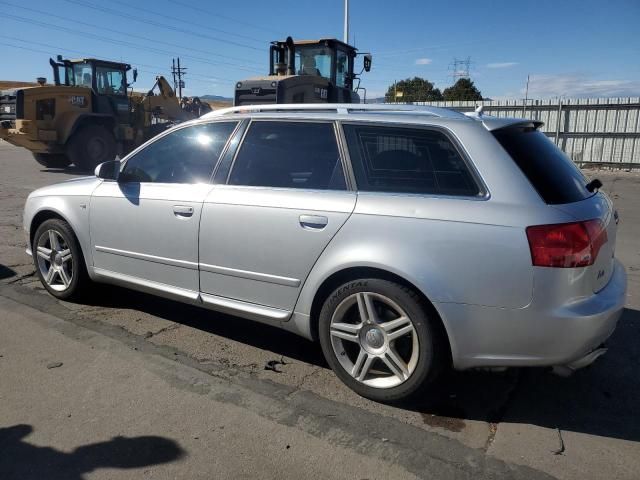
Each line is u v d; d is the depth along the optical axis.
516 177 3.01
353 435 3.00
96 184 4.57
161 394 3.38
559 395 3.47
